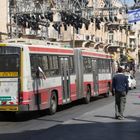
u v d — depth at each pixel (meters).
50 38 59.94
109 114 19.73
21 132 14.73
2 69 17.84
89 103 26.84
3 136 13.85
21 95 17.56
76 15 41.62
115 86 17.55
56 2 41.38
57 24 46.47
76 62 24.56
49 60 20.27
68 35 70.62
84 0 44.66
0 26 44.75
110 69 33.22
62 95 21.78
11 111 18.66
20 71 17.64
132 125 15.92
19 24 43.78
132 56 114.31
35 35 52.19
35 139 13.02
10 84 17.72
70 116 19.52
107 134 13.81
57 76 21.16
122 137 13.23
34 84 18.30
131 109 22.03
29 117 19.52
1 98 17.81
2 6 45.06
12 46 17.78
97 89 28.91
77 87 24.44
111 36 92.81
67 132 14.31
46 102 19.56
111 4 46.75
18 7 41.94
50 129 15.12
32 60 18.28
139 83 59.00
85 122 16.92
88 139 12.85
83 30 75.75
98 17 44.56
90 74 27.28
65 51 22.75
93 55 28.27
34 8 41.09
